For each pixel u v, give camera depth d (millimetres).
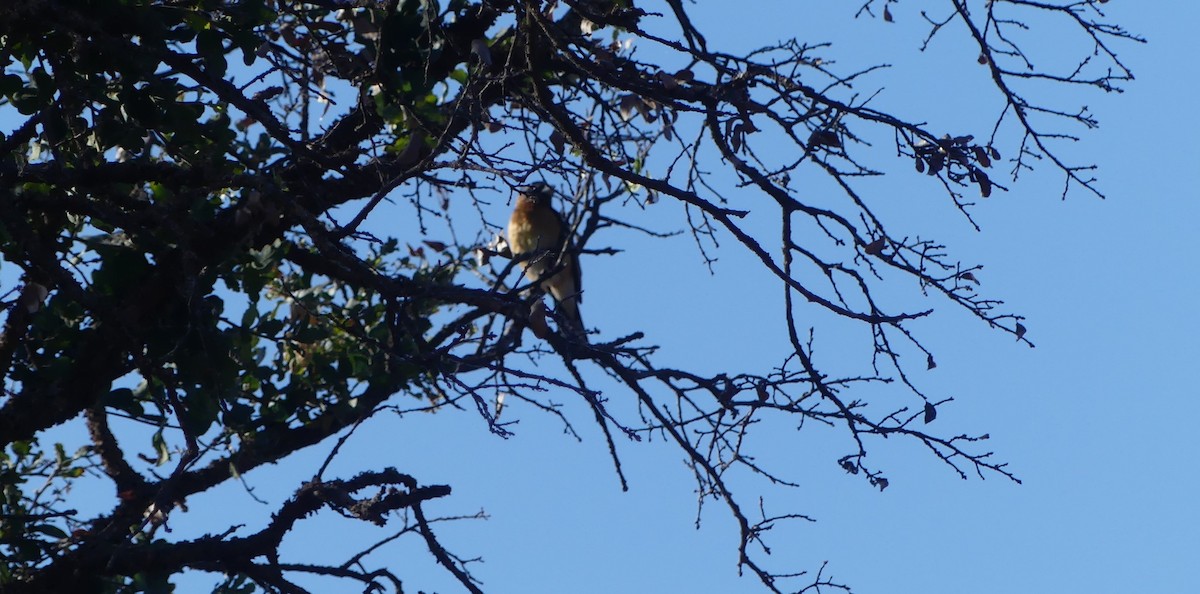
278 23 11562
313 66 11414
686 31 11484
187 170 9891
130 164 9820
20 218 8398
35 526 10461
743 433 12016
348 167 11117
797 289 10328
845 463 11266
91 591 10359
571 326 11469
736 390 11375
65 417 10117
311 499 10883
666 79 11117
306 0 10555
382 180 10531
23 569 10336
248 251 10383
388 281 9602
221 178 9570
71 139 10086
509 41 12047
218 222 10102
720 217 10352
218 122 10023
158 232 9859
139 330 9305
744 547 11758
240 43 9711
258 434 11352
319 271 11047
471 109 10117
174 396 8680
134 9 9188
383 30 10414
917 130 10430
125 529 10703
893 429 11172
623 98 11836
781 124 10695
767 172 11422
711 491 11914
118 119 9852
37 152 11211
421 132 10875
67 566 10281
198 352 9930
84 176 9695
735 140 10805
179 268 9969
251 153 11039
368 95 11008
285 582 10656
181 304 9961
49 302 10055
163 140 9945
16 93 9695
